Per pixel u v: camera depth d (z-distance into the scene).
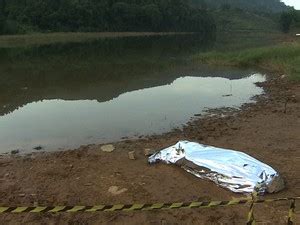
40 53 36.03
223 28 99.38
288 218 5.40
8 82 19.33
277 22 108.44
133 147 9.23
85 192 6.77
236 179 6.66
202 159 7.22
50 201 6.48
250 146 9.00
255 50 28.25
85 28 76.69
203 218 5.91
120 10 83.19
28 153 9.20
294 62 21.77
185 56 32.19
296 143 9.12
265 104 13.70
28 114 12.87
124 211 6.11
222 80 19.72
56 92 16.72
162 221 5.86
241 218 5.89
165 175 7.30
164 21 89.06
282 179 6.69
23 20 70.69
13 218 5.99
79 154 8.64
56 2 75.62
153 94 16.02
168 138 10.03
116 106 13.83
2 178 7.49
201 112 12.89
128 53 35.75
